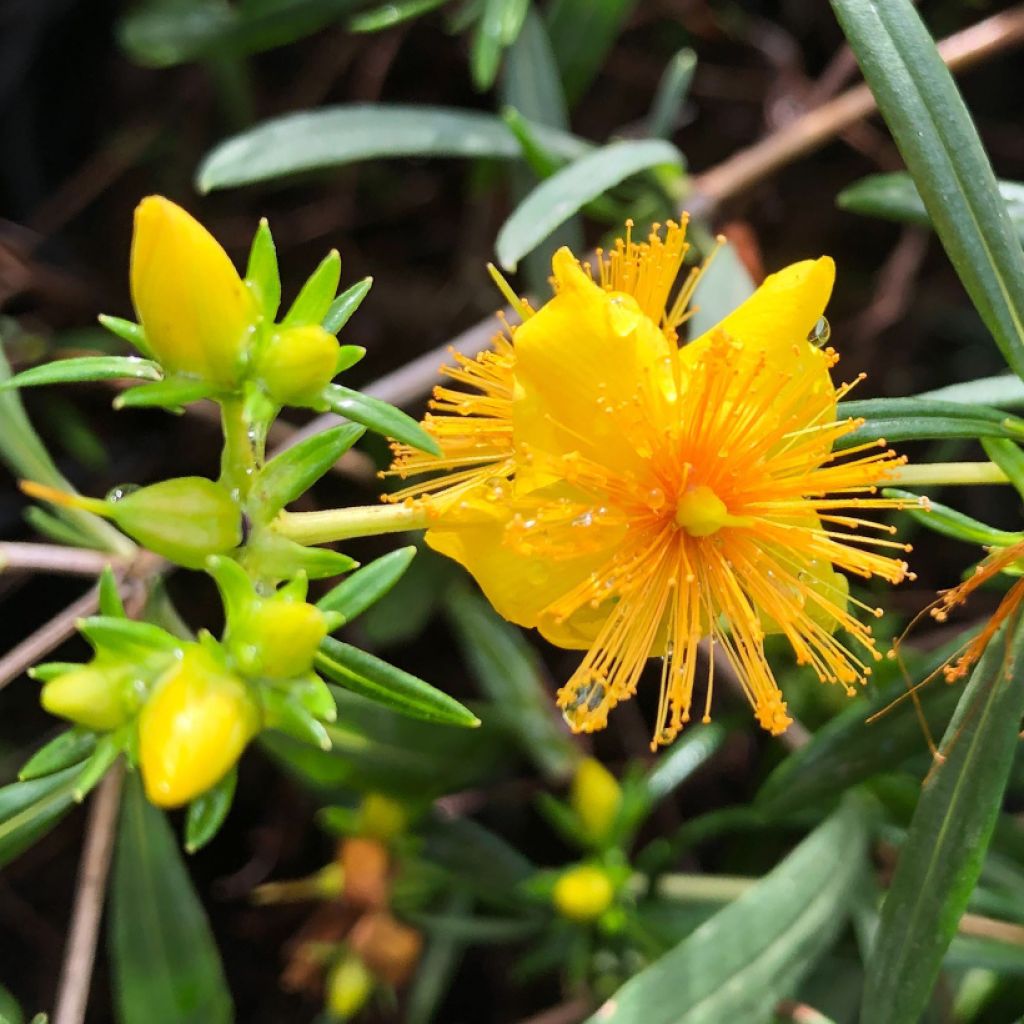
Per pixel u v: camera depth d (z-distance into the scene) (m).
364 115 0.17
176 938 0.15
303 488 0.12
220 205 0.22
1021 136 0.22
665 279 0.12
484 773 0.17
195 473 0.21
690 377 0.12
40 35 0.21
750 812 0.17
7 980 0.20
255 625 0.11
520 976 0.17
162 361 0.11
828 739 0.14
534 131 0.17
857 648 0.15
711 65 0.22
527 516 0.12
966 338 0.22
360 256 0.22
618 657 0.12
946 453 0.20
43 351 0.19
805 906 0.15
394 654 0.21
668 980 0.14
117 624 0.11
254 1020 0.20
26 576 0.20
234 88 0.20
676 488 0.12
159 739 0.11
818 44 0.23
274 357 0.11
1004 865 0.16
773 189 0.22
